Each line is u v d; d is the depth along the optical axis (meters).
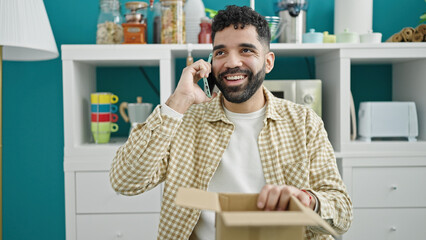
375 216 1.68
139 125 1.00
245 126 1.08
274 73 2.09
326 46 1.69
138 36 1.72
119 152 1.03
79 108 1.76
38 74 2.06
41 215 2.10
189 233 1.01
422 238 1.68
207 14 2.00
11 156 2.08
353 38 1.76
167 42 1.72
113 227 1.67
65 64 1.67
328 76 1.85
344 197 0.94
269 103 1.09
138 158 0.94
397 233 1.69
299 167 1.01
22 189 2.09
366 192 1.69
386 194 1.69
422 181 1.69
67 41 2.04
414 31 1.72
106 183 1.67
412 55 1.69
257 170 1.03
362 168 1.69
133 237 1.67
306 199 0.75
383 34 2.07
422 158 1.69
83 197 1.67
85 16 2.04
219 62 0.99
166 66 1.69
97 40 1.73
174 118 0.94
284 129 1.07
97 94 1.76
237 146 1.06
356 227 1.68
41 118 2.07
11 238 2.10
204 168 1.04
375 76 2.10
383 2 2.07
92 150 1.67
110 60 1.71
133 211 1.67
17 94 2.06
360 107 1.84
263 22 1.00
